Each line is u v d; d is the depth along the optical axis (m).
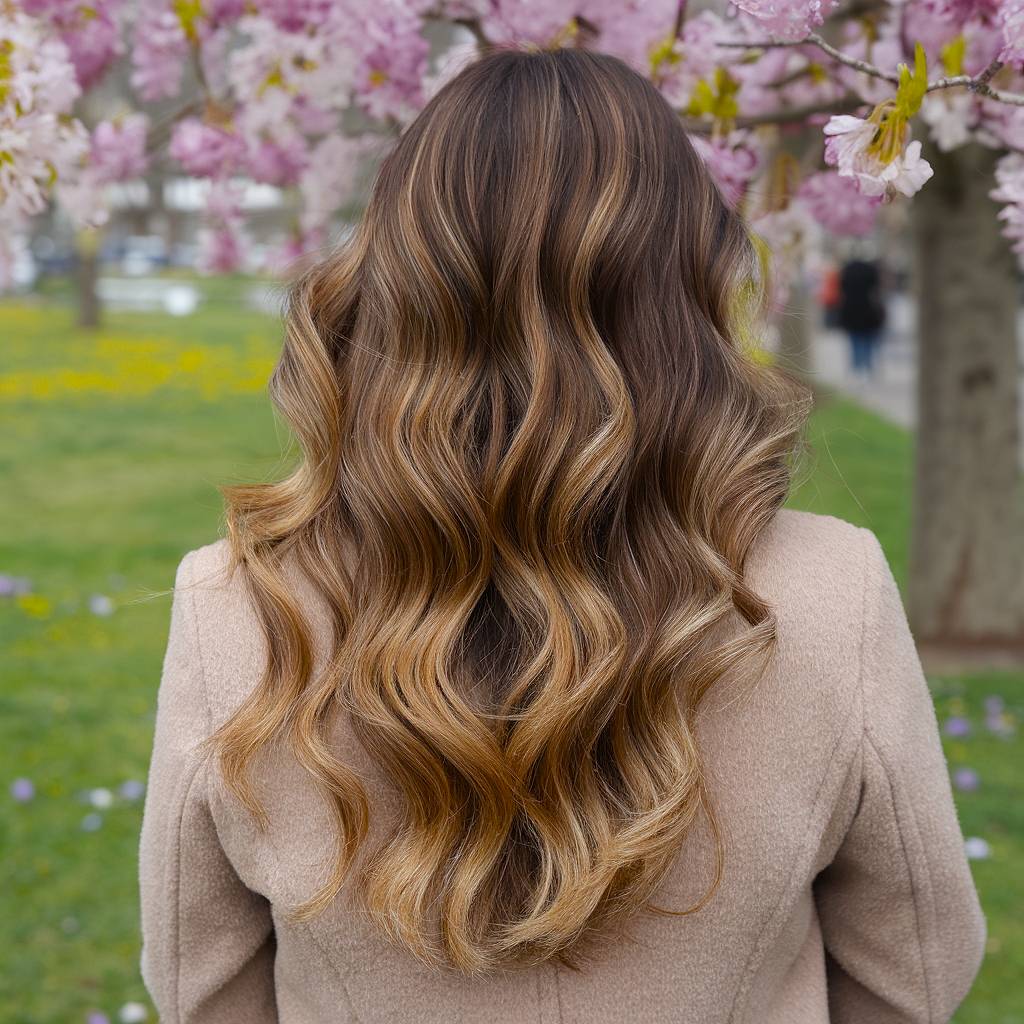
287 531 0.86
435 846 0.80
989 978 2.67
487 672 0.82
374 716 0.80
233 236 2.17
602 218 0.82
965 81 1.02
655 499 0.83
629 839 0.79
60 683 4.31
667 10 1.65
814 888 0.97
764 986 0.89
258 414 11.46
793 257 1.82
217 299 29.30
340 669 0.82
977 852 3.05
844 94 1.71
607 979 0.85
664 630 0.81
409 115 1.77
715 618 0.81
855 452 9.24
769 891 0.83
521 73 0.86
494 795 0.79
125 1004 2.59
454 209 0.83
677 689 0.81
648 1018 0.85
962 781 3.52
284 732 0.82
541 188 0.82
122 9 1.92
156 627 5.00
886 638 0.86
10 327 19.88
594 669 0.78
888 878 0.89
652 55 1.60
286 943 0.88
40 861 3.11
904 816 0.85
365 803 0.80
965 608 4.84
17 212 1.64
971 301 4.63
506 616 0.83
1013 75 1.43
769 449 0.88
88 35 1.87
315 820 0.83
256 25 1.72
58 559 6.14
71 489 7.98
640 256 0.83
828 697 0.83
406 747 0.79
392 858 0.81
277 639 0.83
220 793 0.83
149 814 0.89
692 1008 0.85
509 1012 0.85
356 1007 0.86
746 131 1.72
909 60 1.47
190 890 0.89
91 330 19.48
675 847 0.79
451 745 0.78
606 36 1.67
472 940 0.81
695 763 0.80
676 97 1.60
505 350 0.83
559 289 0.82
